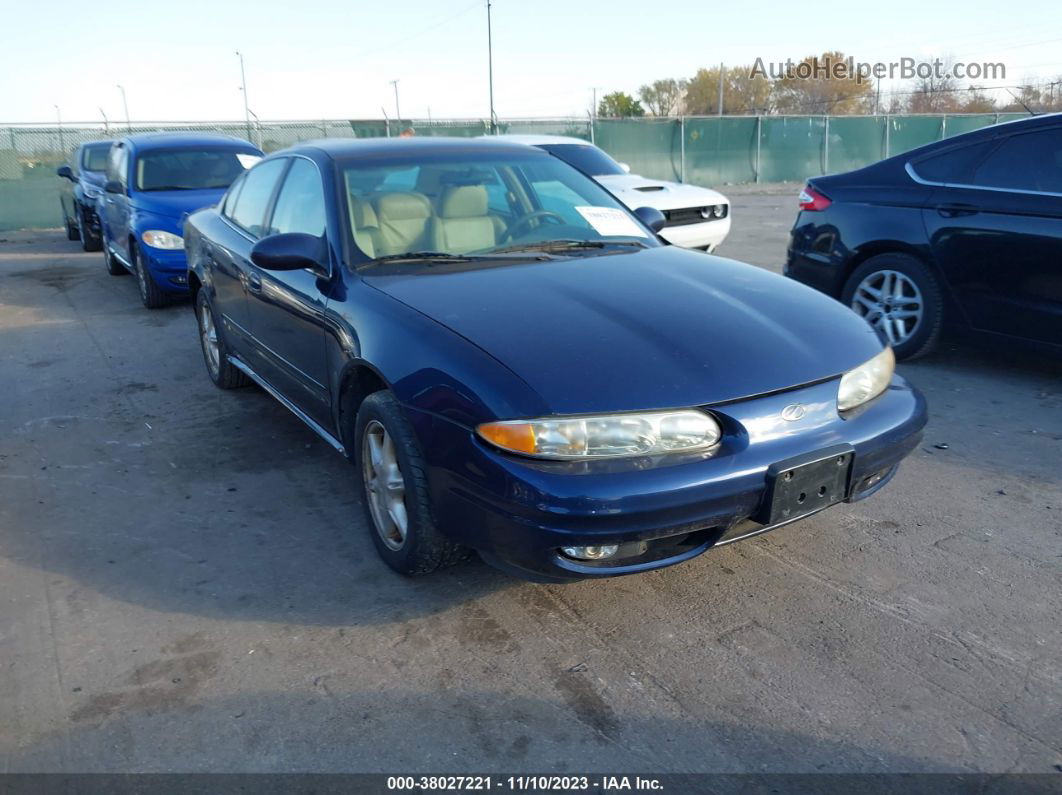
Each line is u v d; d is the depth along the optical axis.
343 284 3.51
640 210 4.51
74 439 4.84
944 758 2.31
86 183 12.20
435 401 2.81
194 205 8.27
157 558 3.48
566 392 2.61
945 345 6.24
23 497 4.09
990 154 5.25
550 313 3.03
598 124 23.30
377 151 4.11
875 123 27.70
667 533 2.61
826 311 3.29
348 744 2.42
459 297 3.18
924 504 3.77
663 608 3.04
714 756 2.34
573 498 2.51
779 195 23.08
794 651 2.78
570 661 2.76
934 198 5.41
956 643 2.79
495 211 3.97
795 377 2.83
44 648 2.90
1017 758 2.30
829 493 2.86
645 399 2.62
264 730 2.48
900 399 3.14
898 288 5.67
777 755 2.34
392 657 2.80
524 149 4.49
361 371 3.34
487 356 2.77
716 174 25.72
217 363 5.56
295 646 2.88
